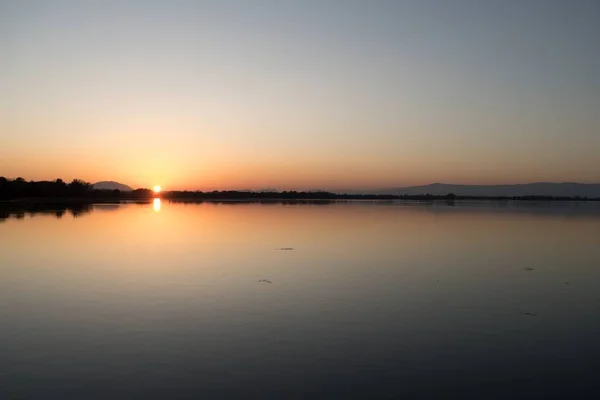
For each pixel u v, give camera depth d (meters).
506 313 16.91
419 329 15.02
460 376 11.64
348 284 21.39
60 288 20.42
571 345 13.73
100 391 10.80
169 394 10.67
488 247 34.53
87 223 54.09
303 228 49.31
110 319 15.87
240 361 12.42
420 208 116.38
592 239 40.28
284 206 123.94
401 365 12.25
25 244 34.94
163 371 11.80
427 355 12.90
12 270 24.50
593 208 133.00
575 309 17.48
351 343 13.73
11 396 10.55
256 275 23.33
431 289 20.52
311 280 22.20
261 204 144.25
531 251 32.53
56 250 31.88
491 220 64.75
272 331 14.70
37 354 12.84
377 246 34.62
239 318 16.03
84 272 23.98
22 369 11.91
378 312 16.84
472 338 14.26
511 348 13.46
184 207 109.88
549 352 13.20
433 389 10.97
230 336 14.26
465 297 19.14
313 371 11.86
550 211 104.31
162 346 13.42
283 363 12.31
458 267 25.91
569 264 27.25
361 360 12.54
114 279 22.27
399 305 17.81
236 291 19.92
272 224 54.53
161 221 58.44
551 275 23.89
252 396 10.59
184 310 16.98
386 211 93.31
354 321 15.77
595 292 20.19
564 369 12.08
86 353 12.91
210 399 10.47
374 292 19.89
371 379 11.44
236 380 11.34
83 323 15.46
